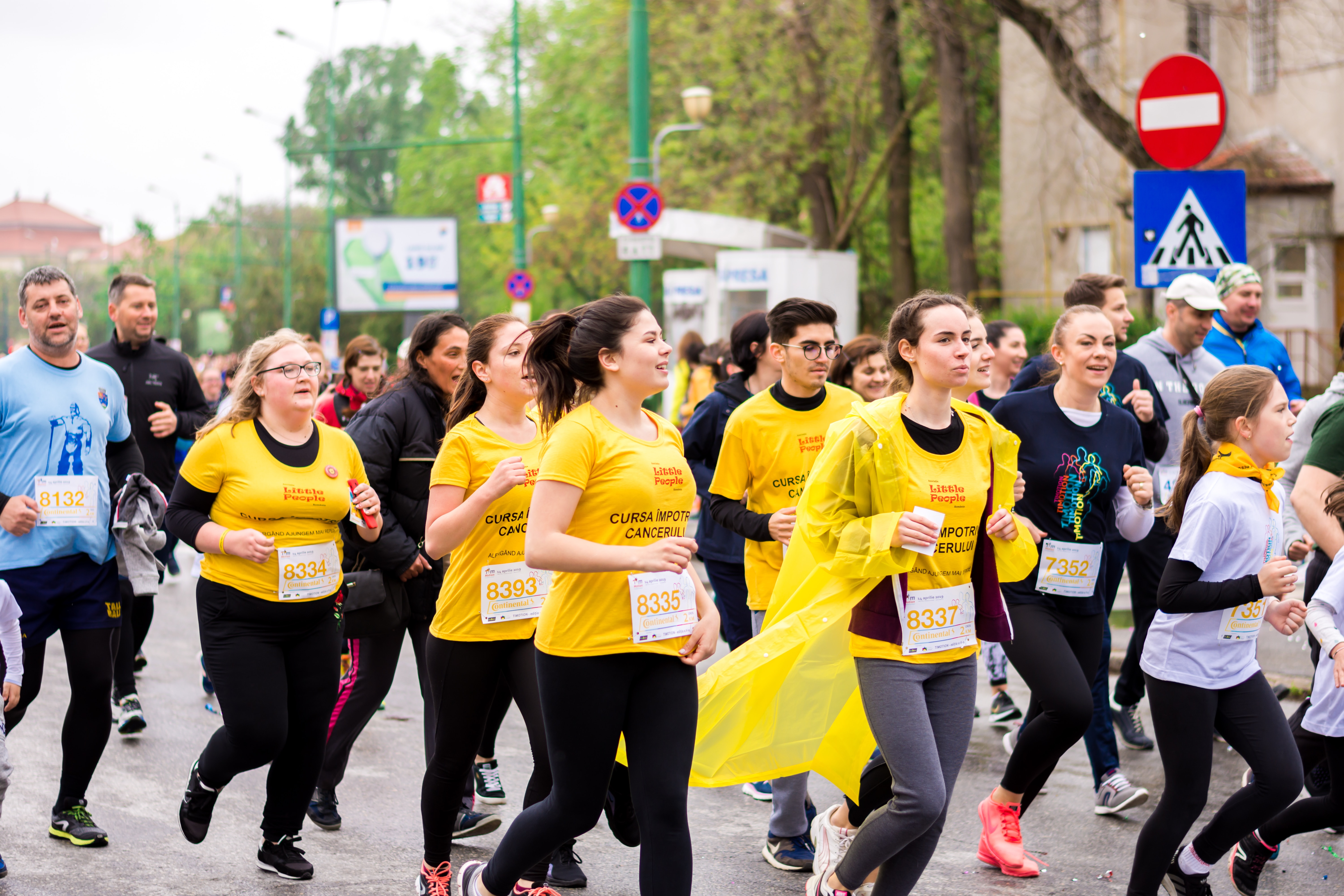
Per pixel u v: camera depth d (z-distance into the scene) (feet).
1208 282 30.48
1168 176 36.35
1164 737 19.76
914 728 18.31
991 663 33.30
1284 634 20.26
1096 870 23.09
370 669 25.59
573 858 22.57
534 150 180.55
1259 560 19.65
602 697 17.25
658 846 16.96
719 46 106.22
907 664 18.62
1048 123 113.60
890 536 17.93
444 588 21.11
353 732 25.49
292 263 304.09
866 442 18.52
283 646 22.17
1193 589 19.20
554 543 16.83
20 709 24.58
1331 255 90.22
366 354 37.78
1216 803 27.02
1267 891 22.39
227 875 22.62
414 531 25.45
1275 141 92.99
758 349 26.84
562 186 175.32
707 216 103.24
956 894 21.83
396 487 25.46
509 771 29.71
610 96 131.64
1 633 21.04
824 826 21.04
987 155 138.00
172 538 48.93
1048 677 21.81
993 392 32.37
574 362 17.67
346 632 24.97
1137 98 37.11
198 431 30.68
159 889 21.83
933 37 100.27
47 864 23.00
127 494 25.41
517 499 20.79
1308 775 23.63
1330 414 23.58
